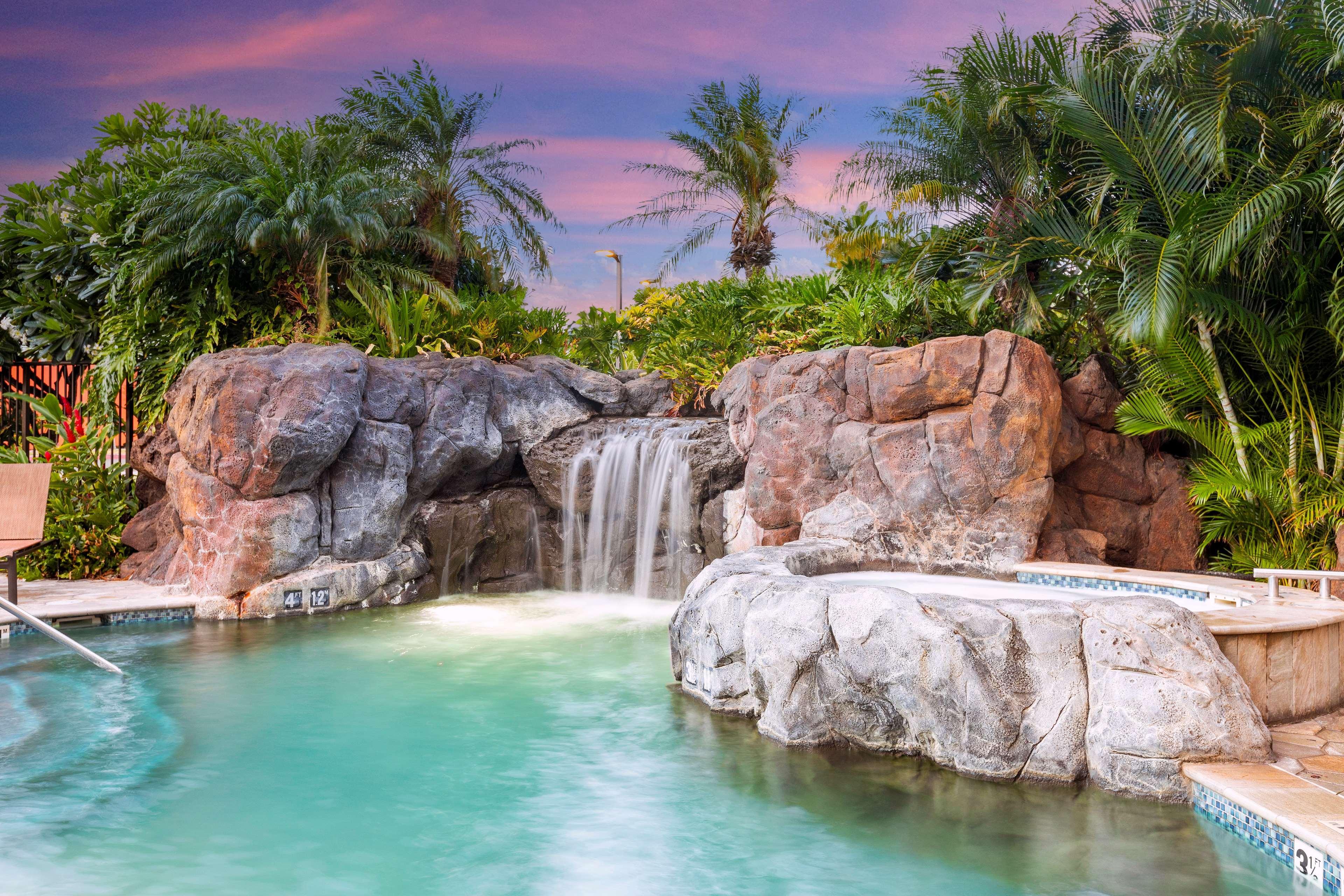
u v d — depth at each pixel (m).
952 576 9.33
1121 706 5.23
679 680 7.53
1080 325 11.66
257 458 10.03
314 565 10.42
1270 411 9.94
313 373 10.30
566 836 4.82
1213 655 5.35
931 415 9.70
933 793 5.31
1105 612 5.54
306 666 8.13
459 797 5.32
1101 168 10.43
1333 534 9.28
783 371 10.59
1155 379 10.16
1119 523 10.48
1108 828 4.80
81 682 7.55
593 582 11.88
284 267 13.07
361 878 4.35
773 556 8.32
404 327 12.80
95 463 12.31
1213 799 4.81
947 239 11.77
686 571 11.39
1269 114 9.66
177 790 5.38
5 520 9.12
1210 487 9.46
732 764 5.82
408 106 17.92
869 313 11.75
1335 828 4.14
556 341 15.68
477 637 9.27
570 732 6.43
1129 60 10.30
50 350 14.15
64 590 10.60
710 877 4.36
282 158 13.28
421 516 11.45
